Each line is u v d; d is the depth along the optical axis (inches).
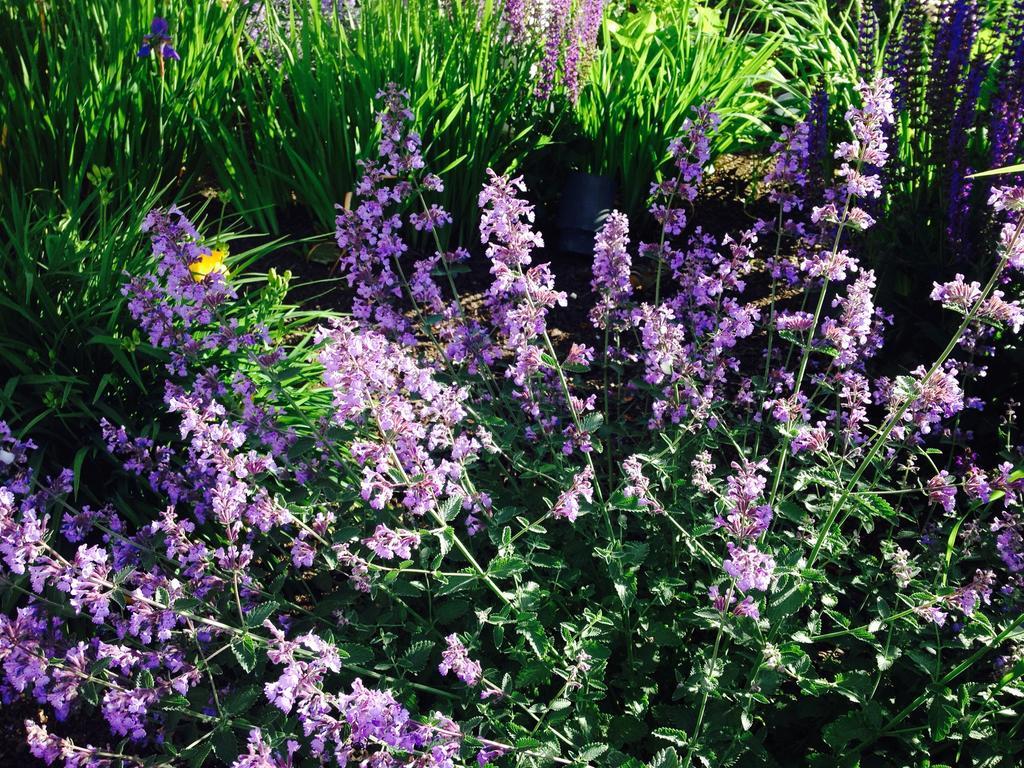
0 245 142.9
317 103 192.1
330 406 135.2
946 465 138.8
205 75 202.4
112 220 153.9
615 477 135.7
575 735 95.2
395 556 109.0
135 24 195.5
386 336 130.5
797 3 289.7
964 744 100.2
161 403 135.9
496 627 98.6
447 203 198.7
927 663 94.3
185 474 129.5
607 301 127.0
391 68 192.5
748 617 92.0
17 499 115.7
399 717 82.2
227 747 89.5
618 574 99.3
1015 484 107.7
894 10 230.1
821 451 107.5
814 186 182.2
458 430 126.6
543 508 122.6
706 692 88.0
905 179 182.1
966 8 173.0
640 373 166.7
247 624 90.1
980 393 159.5
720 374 125.5
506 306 137.6
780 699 108.2
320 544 116.2
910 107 182.7
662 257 135.3
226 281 119.2
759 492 85.3
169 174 201.3
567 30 210.4
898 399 101.8
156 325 115.9
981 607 113.3
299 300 185.0
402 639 111.3
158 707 96.8
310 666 81.8
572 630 99.8
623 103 206.2
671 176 212.8
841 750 96.5
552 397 128.8
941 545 114.7
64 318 140.9
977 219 167.3
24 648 89.8
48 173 184.1
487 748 89.5
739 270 131.8
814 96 184.7
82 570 87.4
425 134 191.8
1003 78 170.7
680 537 113.0
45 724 114.0
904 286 180.2
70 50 185.9
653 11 271.6
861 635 96.7
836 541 110.7
